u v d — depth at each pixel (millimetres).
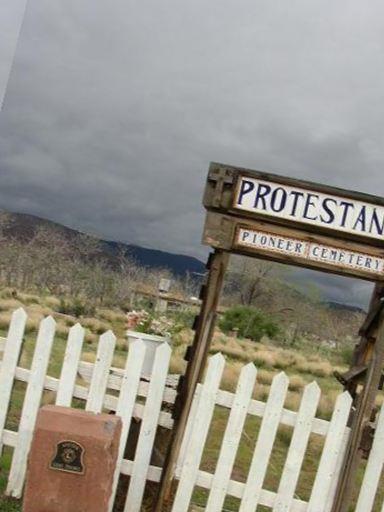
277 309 57656
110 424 5031
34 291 49438
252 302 57250
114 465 5066
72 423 4988
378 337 5898
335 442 5875
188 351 5941
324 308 58500
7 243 55938
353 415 6309
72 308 40125
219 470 5918
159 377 6023
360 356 6906
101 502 4898
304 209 5945
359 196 5930
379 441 5824
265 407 5887
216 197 5922
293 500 5930
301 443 5887
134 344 6035
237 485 5938
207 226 5949
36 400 6164
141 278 51656
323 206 5945
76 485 4898
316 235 5957
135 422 6598
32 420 6141
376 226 5934
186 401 5844
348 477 5773
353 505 8789
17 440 6145
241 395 5887
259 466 5891
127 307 46219
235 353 31938
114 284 49531
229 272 57594
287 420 5895
